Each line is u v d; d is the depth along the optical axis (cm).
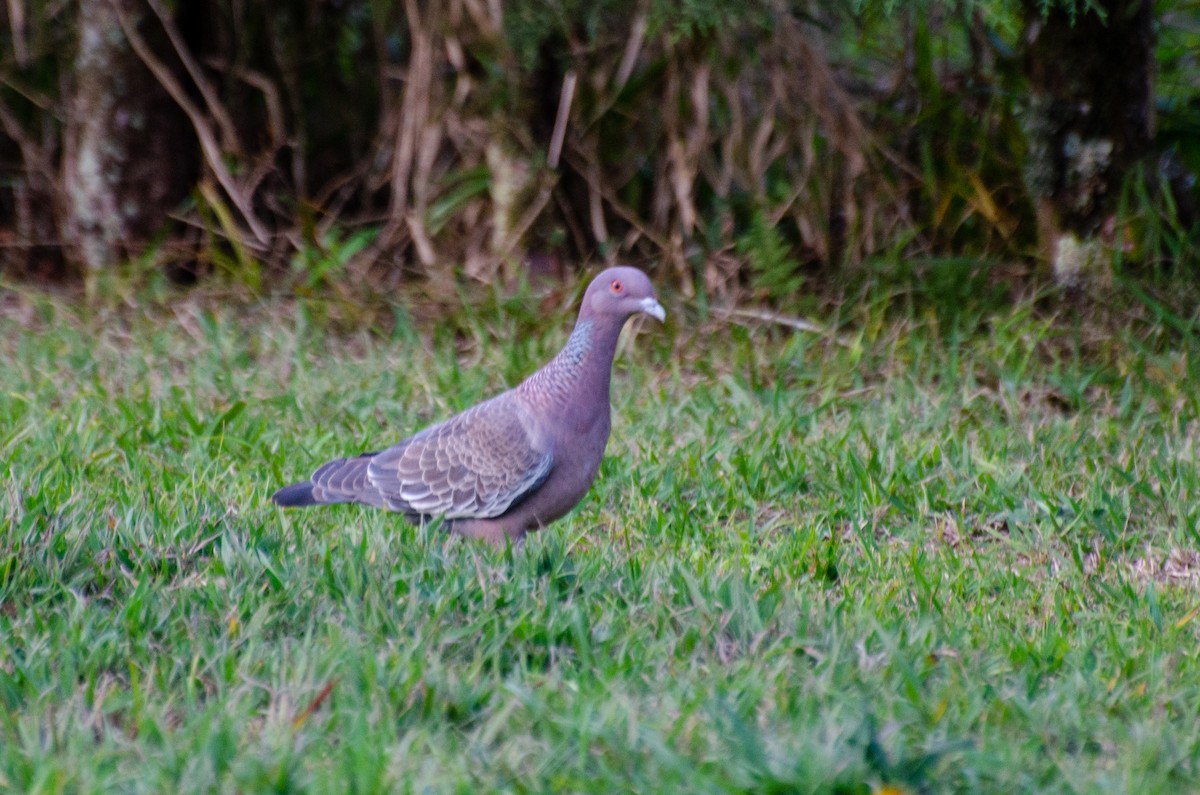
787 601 749
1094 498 1000
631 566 808
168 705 617
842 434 1133
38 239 1589
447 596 734
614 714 607
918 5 1306
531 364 1295
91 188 1518
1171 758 584
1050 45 1352
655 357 1355
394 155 1547
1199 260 1419
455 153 1506
